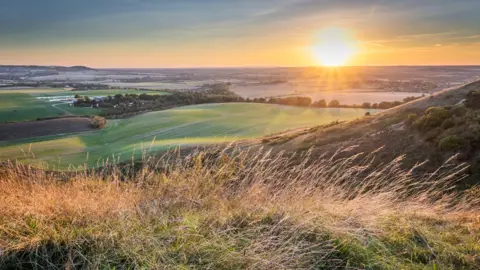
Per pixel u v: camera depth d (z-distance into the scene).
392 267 2.79
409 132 25.88
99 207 3.36
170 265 2.44
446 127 23.31
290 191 3.86
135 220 3.13
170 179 4.08
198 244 2.74
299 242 2.79
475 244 3.28
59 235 2.75
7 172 4.18
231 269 2.50
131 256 2.53
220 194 3.99
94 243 2.69
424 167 19.92
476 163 17.19
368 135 28.53
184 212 3.48
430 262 2.92
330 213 3.53
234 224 3.21
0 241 2.64
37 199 3.44
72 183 4.17
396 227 3.58
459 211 4.71
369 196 4.08
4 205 3.26
